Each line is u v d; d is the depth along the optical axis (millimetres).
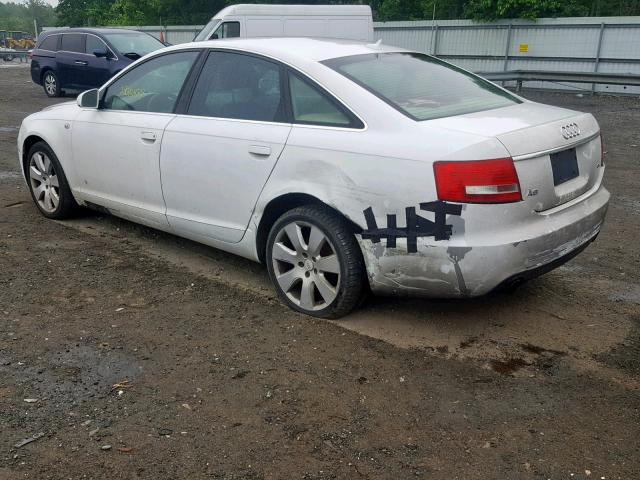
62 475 2590
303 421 2965
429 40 22297
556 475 2627
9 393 3143
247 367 3422
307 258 3930
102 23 43469
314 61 3971
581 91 18234
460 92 4113
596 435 2889
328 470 2641
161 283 4543
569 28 19359
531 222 3418
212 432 2875
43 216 6035
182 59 4711
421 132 3424
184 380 3289
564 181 3633
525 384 3297
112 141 5004
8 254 5027
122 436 2838
